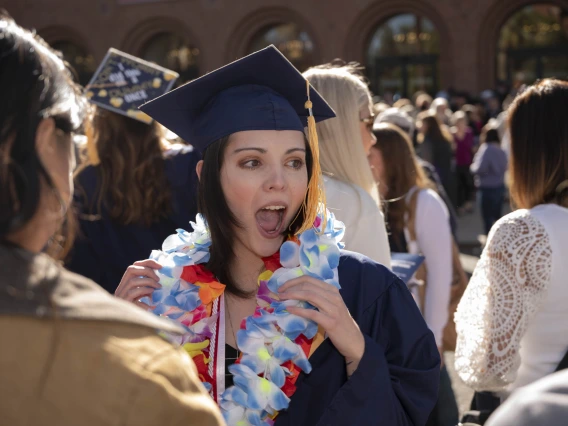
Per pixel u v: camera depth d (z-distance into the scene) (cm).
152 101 183
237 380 161
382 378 159
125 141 284
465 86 2127
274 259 178
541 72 2117
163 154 292
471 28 2108
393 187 348
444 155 895
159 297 174
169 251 187
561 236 204
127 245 285
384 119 497
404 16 2214
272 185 165
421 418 167
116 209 282
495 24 2094
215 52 2333
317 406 165
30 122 103
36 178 103
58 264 108
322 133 246
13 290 95
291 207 170
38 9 2491
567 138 212
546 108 215
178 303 173
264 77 177
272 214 172
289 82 179
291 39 2319
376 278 176
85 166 289
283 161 169
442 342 367
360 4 2188
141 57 2434
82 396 94
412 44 2220
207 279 176
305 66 2309
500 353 205
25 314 94
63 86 111
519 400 85
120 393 95
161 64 2469
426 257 345
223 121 170
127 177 282
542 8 2078
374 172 349
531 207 218
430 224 343
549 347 207
